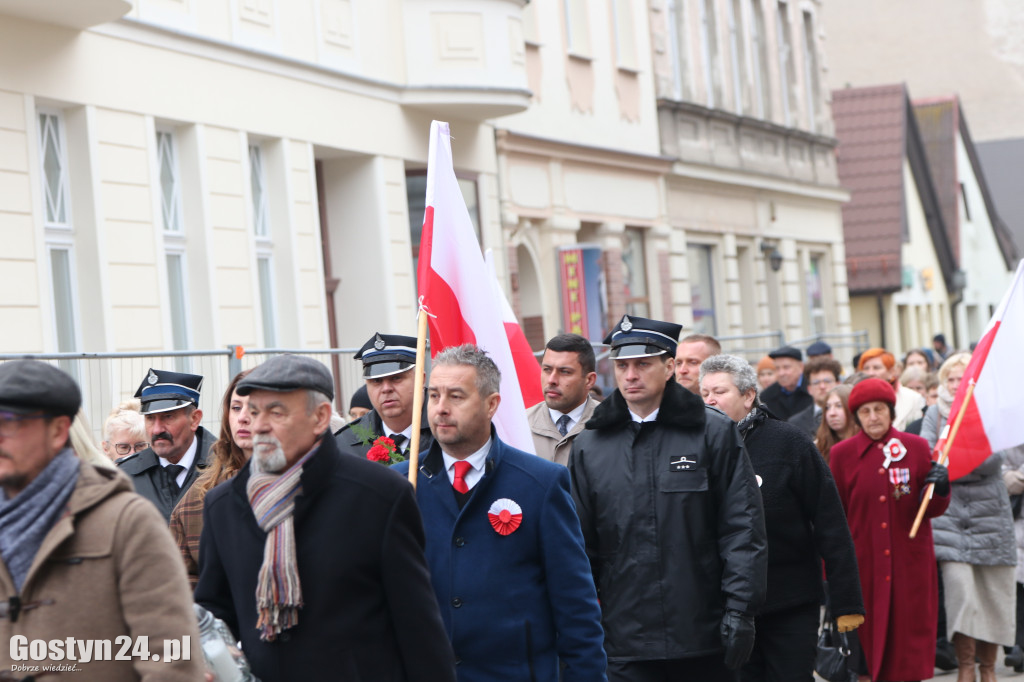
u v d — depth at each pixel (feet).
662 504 22.35
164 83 45.06
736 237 91.86
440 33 57.62
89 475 12.73
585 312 67.15
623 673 22.48
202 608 14.06
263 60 49.70
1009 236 188.34
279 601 13.98
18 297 38.65
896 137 132.87
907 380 47.16
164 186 46.01
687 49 85.97
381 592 14.46
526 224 66.85
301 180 51.83
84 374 32.81
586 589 17.56
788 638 25.39
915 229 138.72
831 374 43.96
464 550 17.52
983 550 32.40
